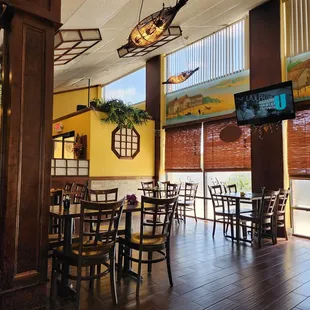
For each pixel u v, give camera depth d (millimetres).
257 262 3736
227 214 4934
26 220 2277
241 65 6219
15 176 2225
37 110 2359
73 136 7734
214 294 2777
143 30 3578
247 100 5469
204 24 6293
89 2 4180
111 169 7199
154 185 7957
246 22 6133
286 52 5402
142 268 3484
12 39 2252
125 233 3176
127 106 7367
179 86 7633
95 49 6500
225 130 6449
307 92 5059
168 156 7844
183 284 3010
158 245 2922
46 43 2422
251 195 4906
